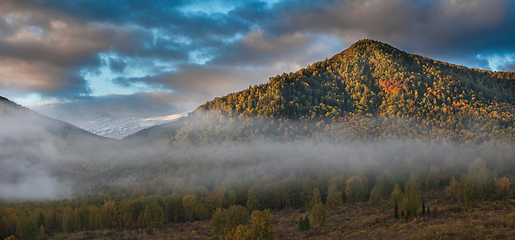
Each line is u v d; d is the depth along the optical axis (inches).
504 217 3668.8
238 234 3125.0
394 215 4431.6
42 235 5004.9
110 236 4972.9
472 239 3009.4
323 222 4552.2
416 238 3284.9
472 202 4776.1
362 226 4284.0
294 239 4045.3
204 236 4635.8
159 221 5472.4
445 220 3981.3
